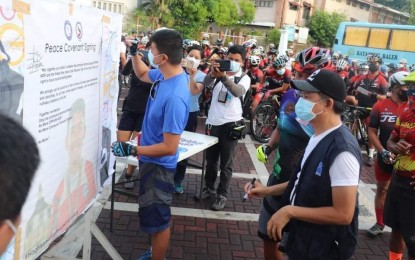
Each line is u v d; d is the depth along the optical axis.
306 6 50.06
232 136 4.50
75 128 2.49
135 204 4.69
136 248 3.80
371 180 6.67
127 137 4.98
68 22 2.23
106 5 23.61
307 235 2.08
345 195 1.94
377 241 4.43
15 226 0.81
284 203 2.32
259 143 8.29
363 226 4.77
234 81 4.43
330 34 46.81
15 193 0.77
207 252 3.88
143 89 4.91
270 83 8.66
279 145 2.97
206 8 35.16
